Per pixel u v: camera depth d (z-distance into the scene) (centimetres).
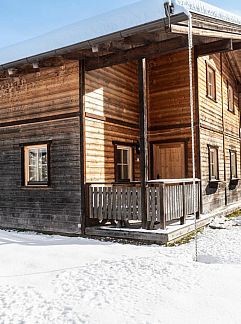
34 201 918
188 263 516
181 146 1002
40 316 359
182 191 806
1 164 993
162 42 725
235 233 788
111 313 353
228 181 1266
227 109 1301
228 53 1266
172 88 1020
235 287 413
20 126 951
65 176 858
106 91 921
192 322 329
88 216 822
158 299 382
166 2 597
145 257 563
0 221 991
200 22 700
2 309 381
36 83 920
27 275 515
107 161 904
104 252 635
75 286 444
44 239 797
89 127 850
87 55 813
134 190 761
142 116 741
